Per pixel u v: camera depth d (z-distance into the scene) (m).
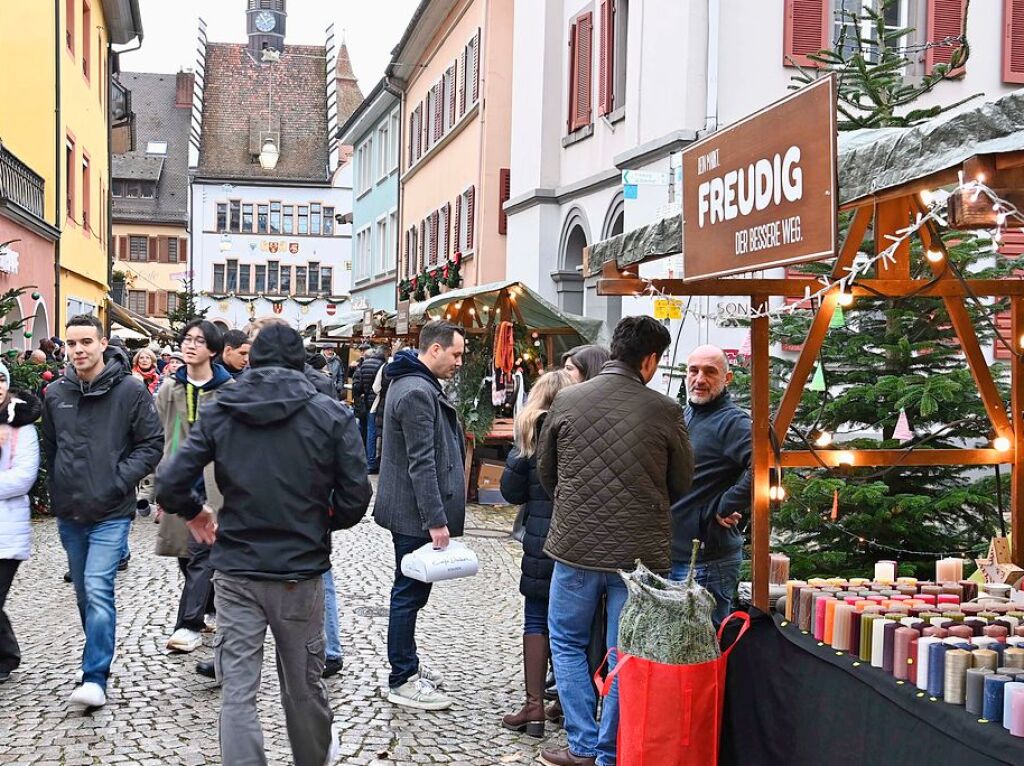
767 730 4.40
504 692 6.32
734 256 4.20
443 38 29.12
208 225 72.81
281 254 73.19
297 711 4.58
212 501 6.71
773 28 13.80
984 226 2.98
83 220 28.19
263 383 4.56
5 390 5.93
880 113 7.34
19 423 5.98
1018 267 6.90
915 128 3.41
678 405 4.92
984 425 6.59
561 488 4.93
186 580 6.96
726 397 5.45
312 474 4.54
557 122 19.53
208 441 4.53
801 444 6.82
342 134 47.50
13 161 19.09
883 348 6.74
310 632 4.58
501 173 23.91
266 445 4.50
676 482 4.91
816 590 4.42
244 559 4.46
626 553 4.79
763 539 4.59
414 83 33.97
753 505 4.61
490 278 24.22
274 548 4.47
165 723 5.55
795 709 4.23
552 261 19.52
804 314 7.17
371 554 11.04
